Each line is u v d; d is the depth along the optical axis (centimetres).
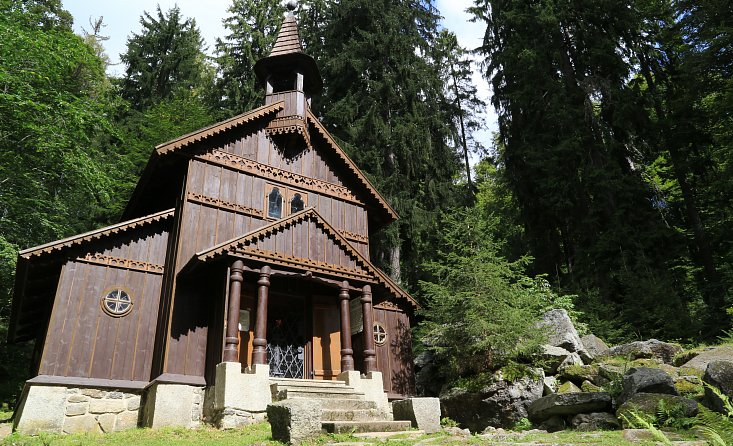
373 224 2153
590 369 1418
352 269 1562
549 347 1521
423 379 1850
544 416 1222
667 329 1894
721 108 2391
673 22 2847
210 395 1297
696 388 1113
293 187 1822
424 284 1720
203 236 1537
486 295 1543
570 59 2941
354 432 953
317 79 2139
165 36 3831
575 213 2597
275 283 1616
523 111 2973
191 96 3556
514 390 1417
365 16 2886
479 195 4175
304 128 1858
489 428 1145
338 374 1564
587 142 2591
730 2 2339
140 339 1420
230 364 1241
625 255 2231
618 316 2003
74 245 1404
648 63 2931
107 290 1416
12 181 2119
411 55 2848
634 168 2700
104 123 2331
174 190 1769
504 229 3186
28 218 2180
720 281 2222
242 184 1695
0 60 1983
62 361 1288
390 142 2623
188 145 1620
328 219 1870
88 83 3591
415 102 2761
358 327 1625
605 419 1059
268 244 1433
